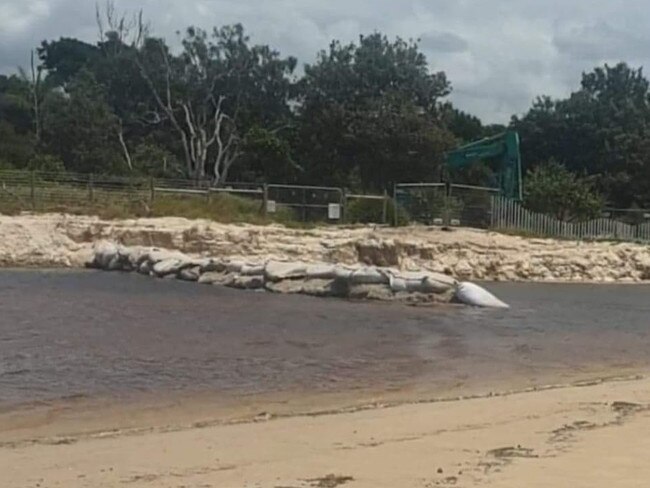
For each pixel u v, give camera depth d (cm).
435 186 5903
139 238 4300
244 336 2167
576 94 9844
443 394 1545
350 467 986
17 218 4266
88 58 10731
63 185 4850
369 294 3209
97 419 1288
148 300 2898
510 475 934
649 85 10831
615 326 2723
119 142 8075
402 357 1941
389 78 8719
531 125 9556
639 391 1570
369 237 4559
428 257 4547
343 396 1503
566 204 6144
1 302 2669
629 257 5119
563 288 4253
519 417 1305
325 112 8112
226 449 1091
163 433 1198
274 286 3378
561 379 1747
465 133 10344
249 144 8019
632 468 964
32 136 8062
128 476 953
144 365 1727
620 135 8894
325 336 2220
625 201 8569
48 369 1650
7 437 1170
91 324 2267
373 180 8044
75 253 4169
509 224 5850
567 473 942
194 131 8344
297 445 1113
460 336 2325
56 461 1024
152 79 8744
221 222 4712
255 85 8825
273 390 1538
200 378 1620
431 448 1088
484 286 4138
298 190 5356
